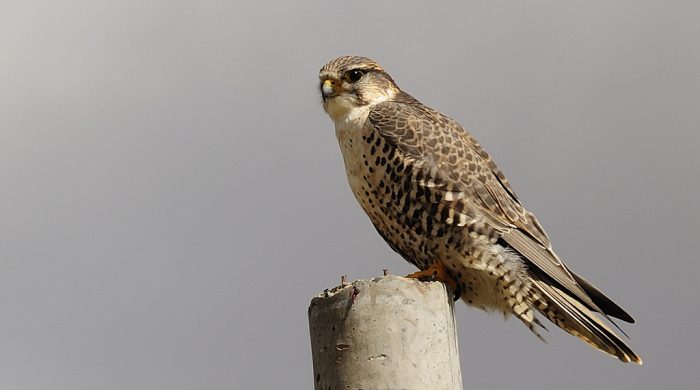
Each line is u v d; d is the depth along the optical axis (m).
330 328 8.57
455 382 8.60
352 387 8.36
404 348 8.37
